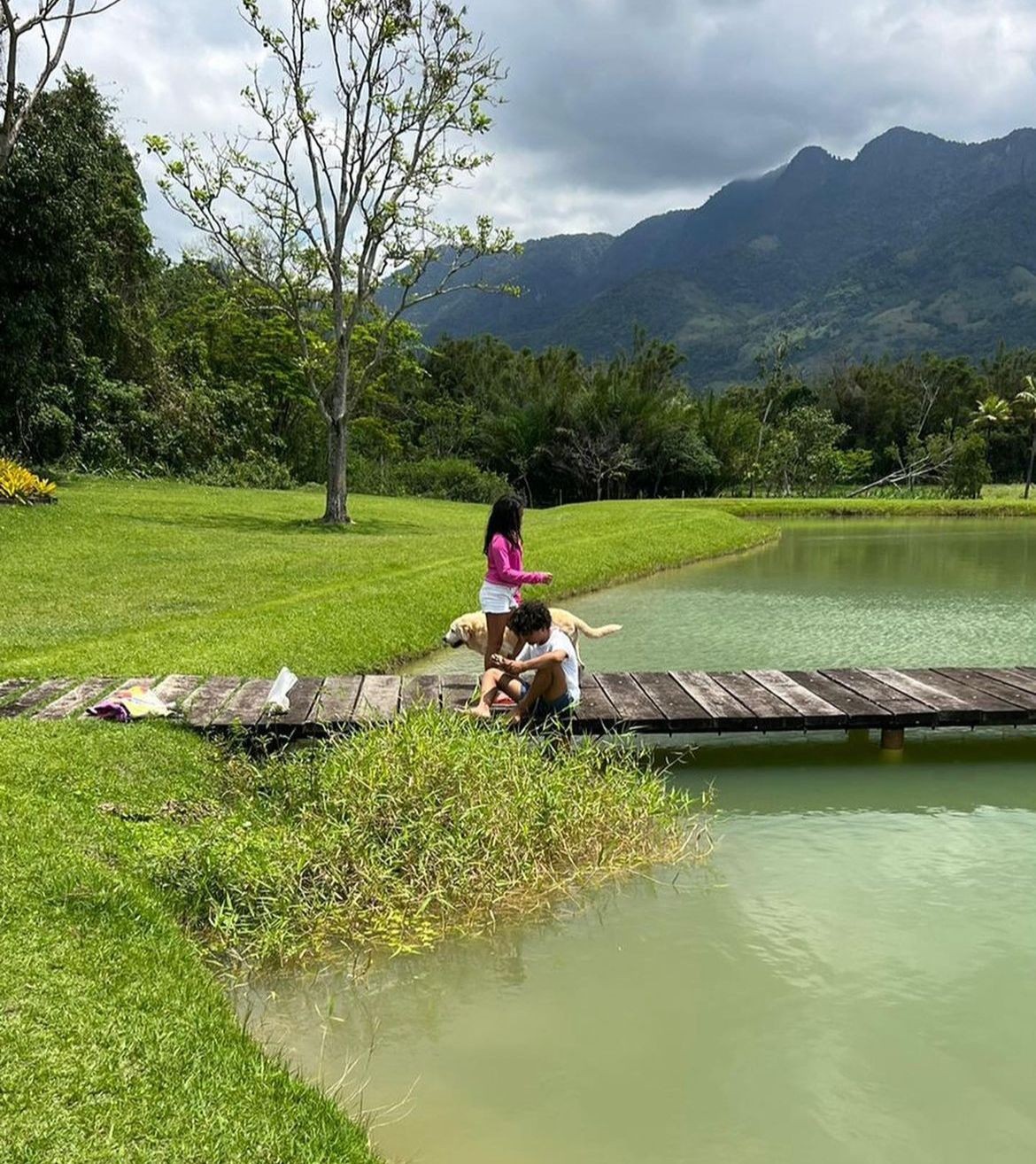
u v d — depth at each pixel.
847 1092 3.62
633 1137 3.36
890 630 12.91
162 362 32.66
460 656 11.21
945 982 4.36
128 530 17.81
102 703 6.84
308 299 23.89
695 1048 3.87
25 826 4.65
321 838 5.16
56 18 19.42
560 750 6.52
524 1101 3.53
